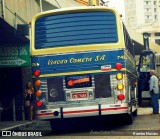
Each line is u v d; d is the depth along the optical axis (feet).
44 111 33.40
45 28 34.78
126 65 34.45
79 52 33.68
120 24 34.17
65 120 38.29
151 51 71.00
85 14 34.60
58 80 33.63
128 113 34.19
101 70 33.32
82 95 33.19
